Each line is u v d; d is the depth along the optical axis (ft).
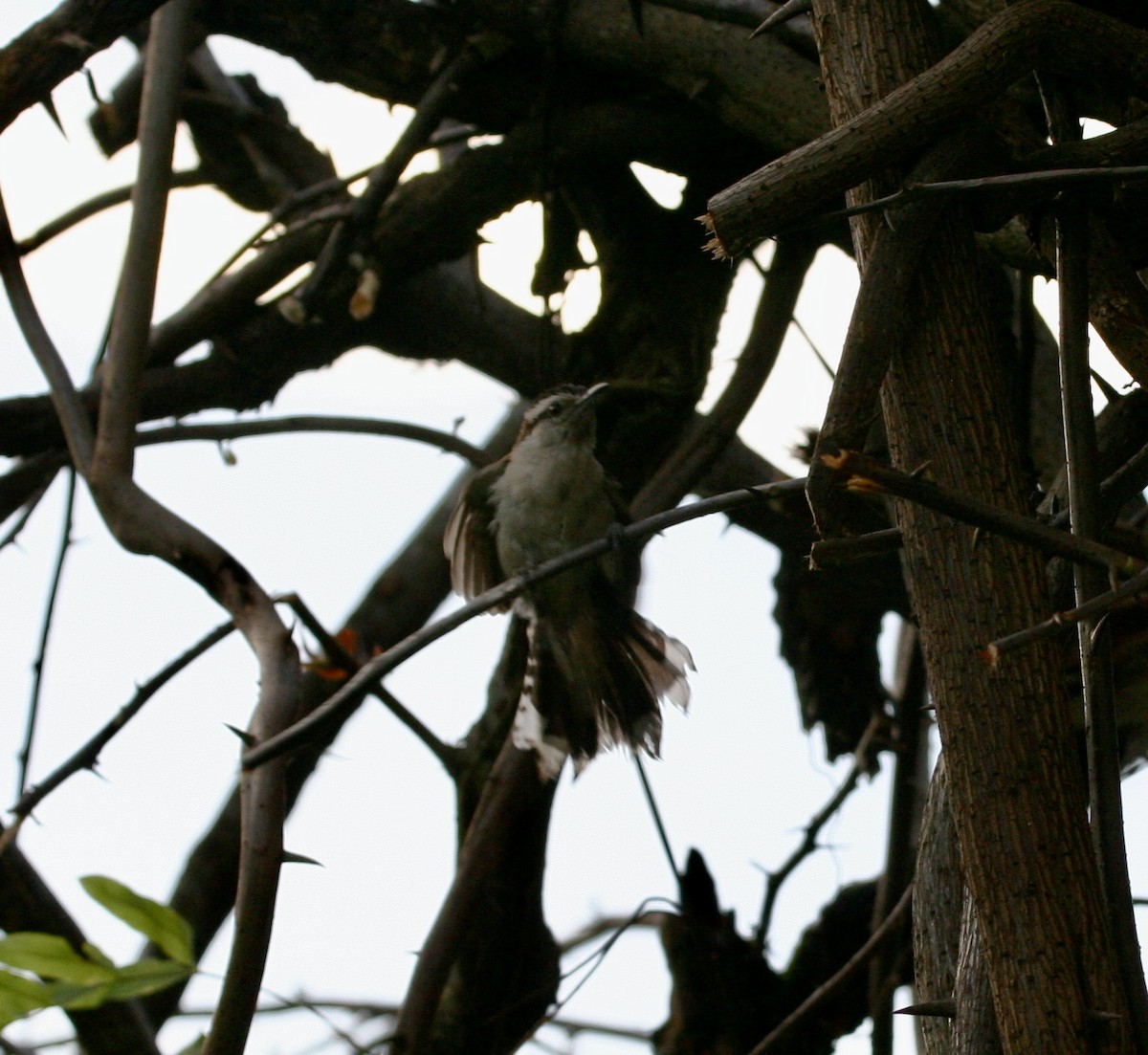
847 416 8.59
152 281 15.10
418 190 17.95
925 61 9.27
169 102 15.70
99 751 13.34
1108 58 8.95
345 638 16.88
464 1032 17.99
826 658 19.79
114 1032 16.60
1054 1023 8.20
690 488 17.28
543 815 17.49
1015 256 12.71
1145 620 14.21
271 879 10.62
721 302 18.85
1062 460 17.54
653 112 17.25
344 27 17.72
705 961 17.30
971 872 8.63
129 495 13.80
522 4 16.52
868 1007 17.83
